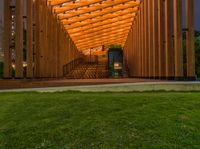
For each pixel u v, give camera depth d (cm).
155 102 941
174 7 2006
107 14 3884
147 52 2980
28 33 2180
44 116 836
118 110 859
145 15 3014
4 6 2038
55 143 662
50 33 3081
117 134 677
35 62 2462
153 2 2481
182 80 1961
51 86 1845
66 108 899
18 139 692
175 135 668
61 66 3894
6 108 940
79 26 4200
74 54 5747
